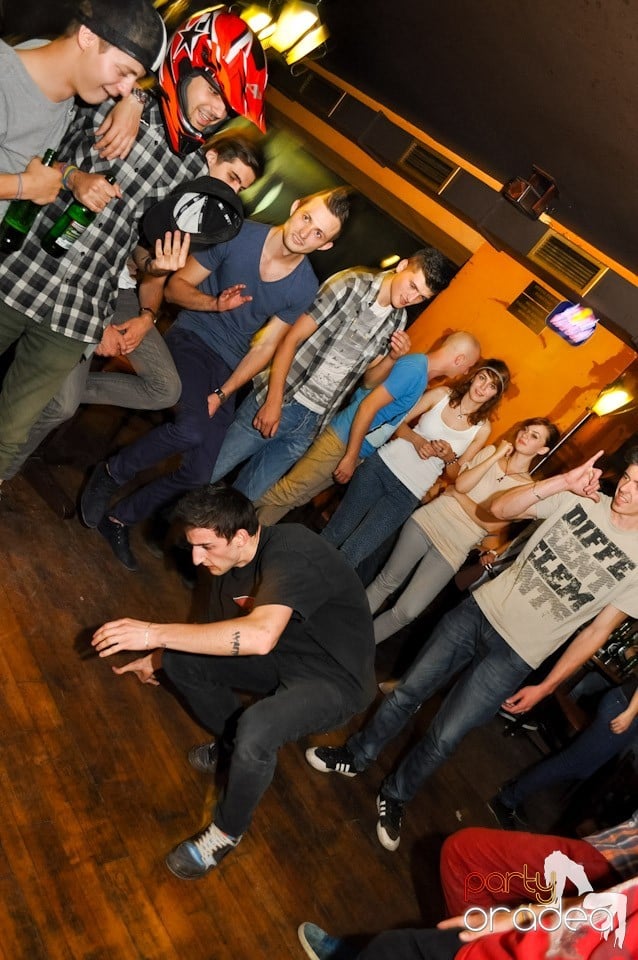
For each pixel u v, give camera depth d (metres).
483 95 3.62
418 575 3.55
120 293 2.89
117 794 2.26
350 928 2.40
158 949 1.96
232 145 2.69
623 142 3.00
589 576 2.68
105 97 2.02
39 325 2.37
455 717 2.76
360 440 3.56
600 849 1.83
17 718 2.26
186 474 3.06
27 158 2.06
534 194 3.77
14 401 2.48
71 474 3.44
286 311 3.16
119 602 2.95
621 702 3.14
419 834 3.04
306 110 5.03
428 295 3.33
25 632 2.54
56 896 1.91
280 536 2.26
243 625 2.03
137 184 2.31
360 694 2.33
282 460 3.60
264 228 3.01
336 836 2.73
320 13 4.29
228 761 2.52
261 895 2.31
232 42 2.24
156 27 1.93
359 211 4.77
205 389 3.10
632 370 3.90
